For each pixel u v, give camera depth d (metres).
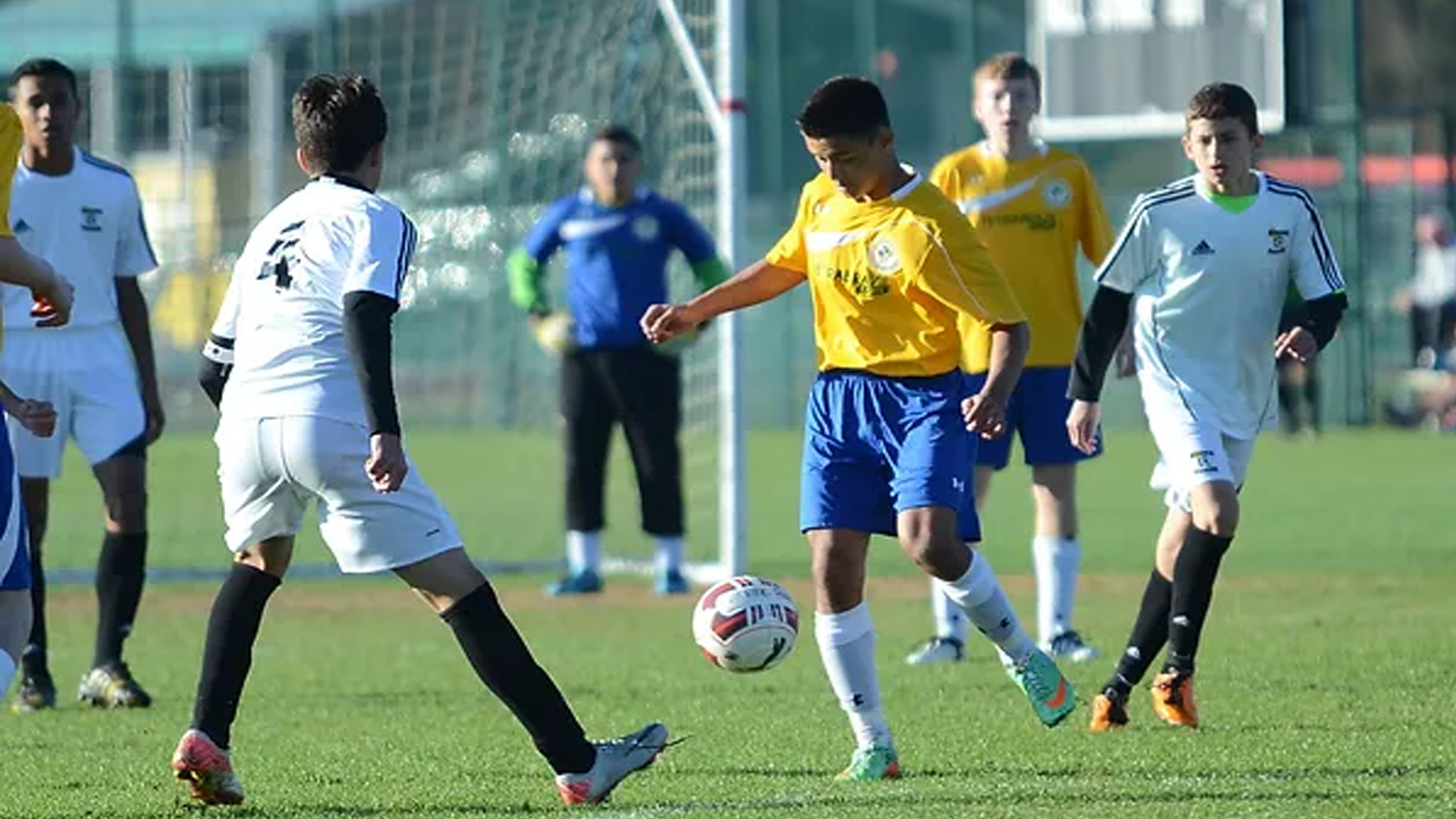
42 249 31.22
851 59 112.06
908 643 38.31
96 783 24.56
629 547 60.09
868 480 23.83
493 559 54.47
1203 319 26.78
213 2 92.38
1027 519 63.31
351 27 77.88
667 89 62.66
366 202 21.58
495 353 98.56
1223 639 37.22
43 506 31.80
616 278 46.53
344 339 21.17
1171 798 21.86
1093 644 37.53
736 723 28.72
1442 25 139.88
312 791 23.72
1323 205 92.06
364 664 37.12
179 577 49.00
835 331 23.95
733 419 45.44
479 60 80.06
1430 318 92.38
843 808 21.56
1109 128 76.50
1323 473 74.12
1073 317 35.12
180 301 84.75
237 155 80.88
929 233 23.17
